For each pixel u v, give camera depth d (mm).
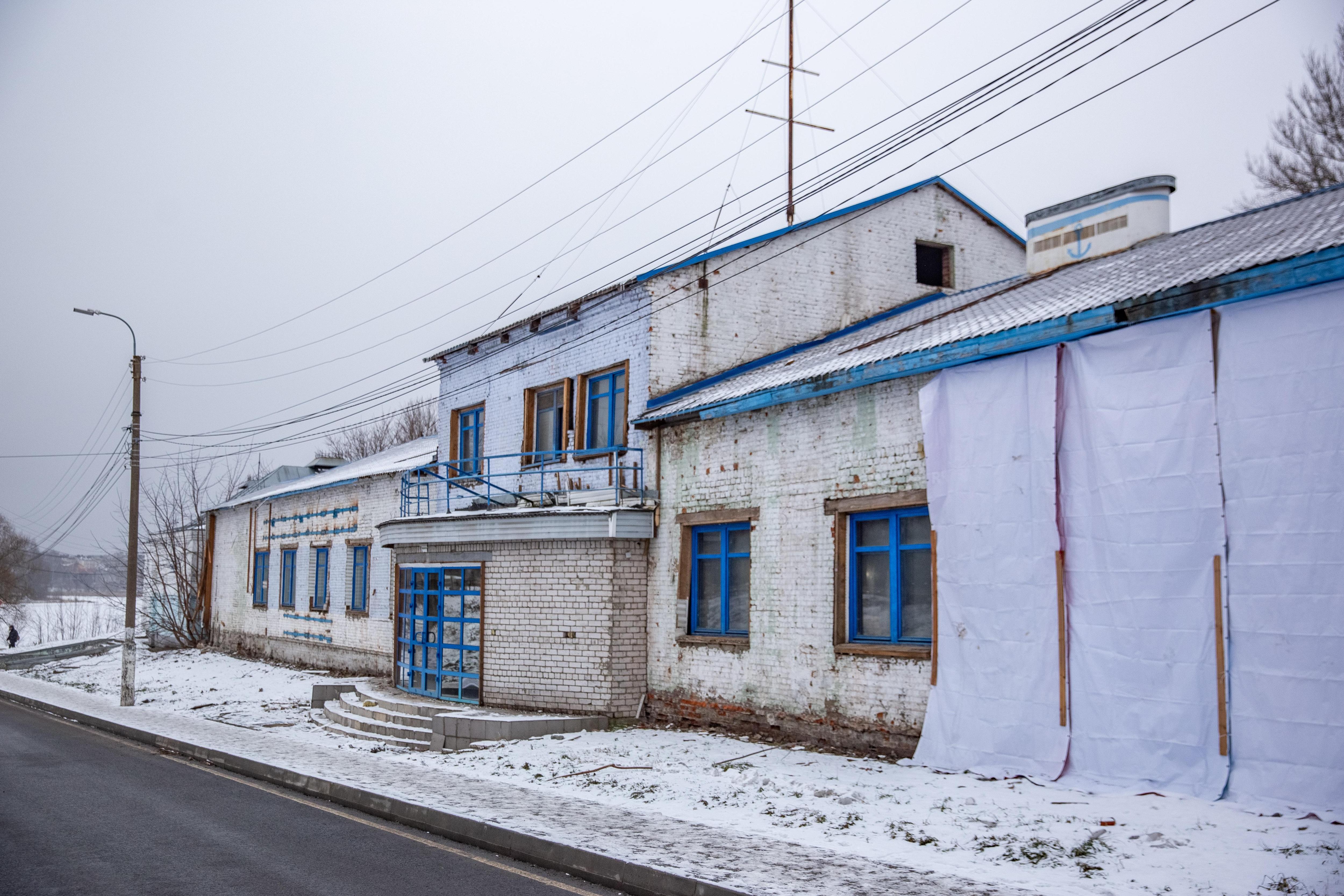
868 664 12930
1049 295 12836
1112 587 10125
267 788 11867
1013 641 10992
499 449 21562
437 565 19047
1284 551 8797
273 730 17953
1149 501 9852
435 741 15711
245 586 35312
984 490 11500
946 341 12000
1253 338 9211
